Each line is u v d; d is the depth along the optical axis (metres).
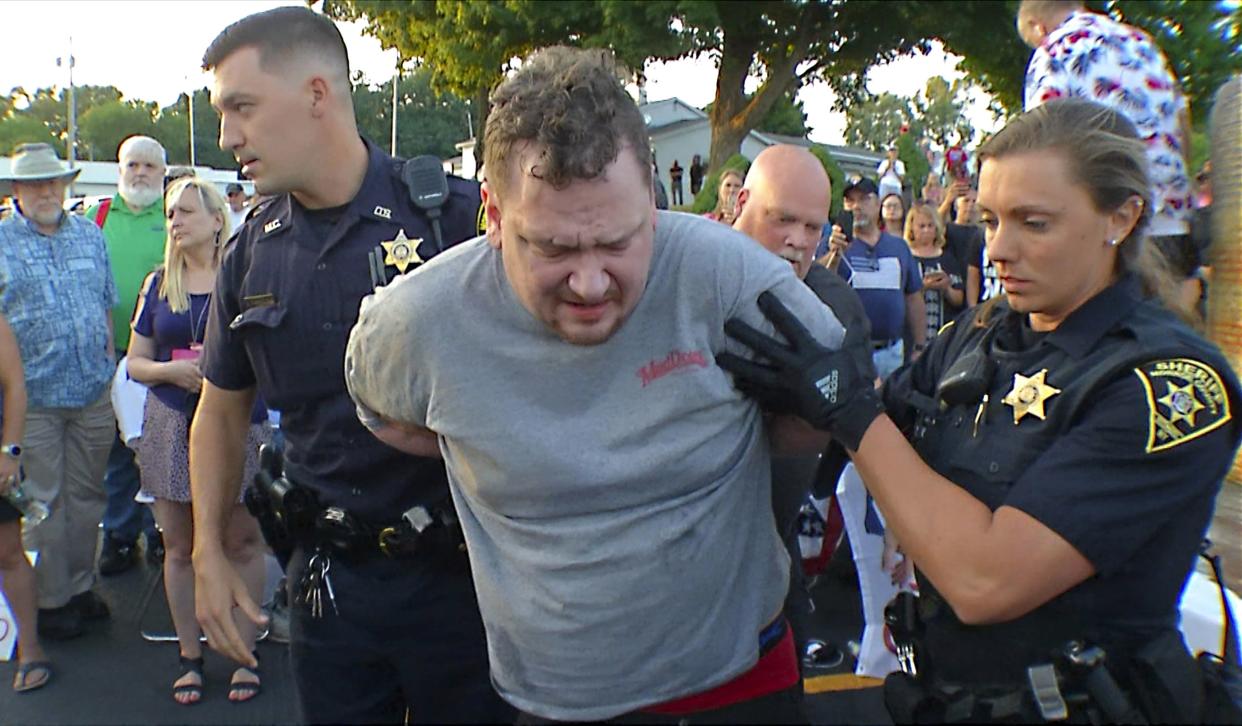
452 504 2.04
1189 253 2.42
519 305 1.45
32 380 3.95
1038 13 2.99
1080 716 1.38
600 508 1.50
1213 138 2.31
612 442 1.47
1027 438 1.41
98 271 4.23
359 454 2.04
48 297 3.98
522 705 1.66
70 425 4.09
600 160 1.20
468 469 1.55
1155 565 1.36
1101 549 1.30
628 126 1.26
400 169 2.12
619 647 1.54
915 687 1.60
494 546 1.62
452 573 2.08
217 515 2.23
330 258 2.04
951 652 1.54
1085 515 1.30
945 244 5.78
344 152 2.05
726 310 1.45
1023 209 1.38
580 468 1.47
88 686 3.61
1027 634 1.43
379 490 2.05
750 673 1.68
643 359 1.45
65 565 4.04
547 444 1.47
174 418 3.52
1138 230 1.42
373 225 2.05
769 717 1.70
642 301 1.43
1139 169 1.37
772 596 1.67
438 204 2.07
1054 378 1.41
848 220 5.16
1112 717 1.34
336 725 2.16
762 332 1.47
